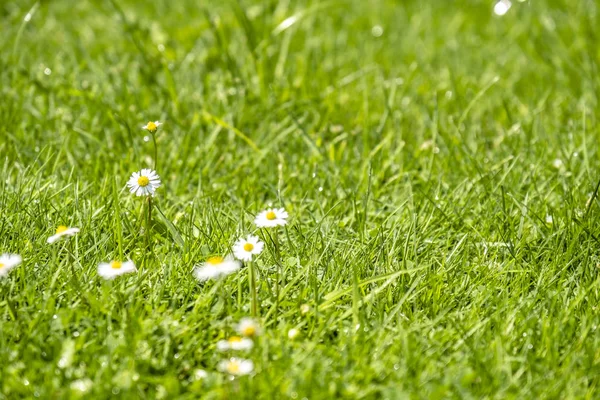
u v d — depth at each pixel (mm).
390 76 6023
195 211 3967
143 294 3270
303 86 5523
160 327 2959
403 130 5082
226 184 4371
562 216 3869
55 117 4977
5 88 5398
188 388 2709
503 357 2826
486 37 6883
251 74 5754
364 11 7535
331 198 4215
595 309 3141
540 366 2795
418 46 6672
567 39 6680
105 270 2980
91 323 2980
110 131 4895
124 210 3863
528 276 3414
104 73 5727
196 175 4441
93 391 2604
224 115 5125
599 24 6820
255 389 2643
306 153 4758
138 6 7652
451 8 7652
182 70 5805
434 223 3883
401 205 3758
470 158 4348
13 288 3197
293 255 3551
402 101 5562
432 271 3455
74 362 2785
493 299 3234
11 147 4520
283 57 5746
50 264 3354
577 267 3457
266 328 3062
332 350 2852
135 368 2744
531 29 6805
